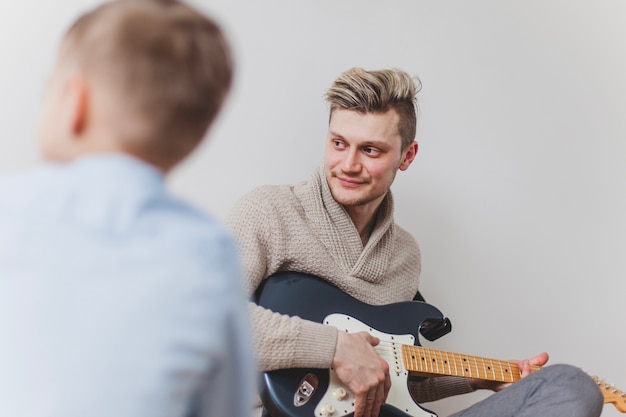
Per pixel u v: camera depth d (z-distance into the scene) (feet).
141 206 2.13
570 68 6.45
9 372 1.95
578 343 6.52
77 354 1.95
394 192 6.07
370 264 4.91
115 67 2.15
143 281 2.02
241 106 5.55
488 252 6.30
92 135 2.19
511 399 4.15
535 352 6.44
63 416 1.90
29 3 5.05
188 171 5.43
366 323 4.61
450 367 4.65
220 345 2.10
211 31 2.30
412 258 5.31
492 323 6.33
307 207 4.82
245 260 4.50
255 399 4.64
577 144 6.49
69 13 5.13
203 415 2.20
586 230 6.53
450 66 6.13
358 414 4.20
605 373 6.56
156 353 1.97
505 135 6.31
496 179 6.30
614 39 6.56
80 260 2.03
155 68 2.16
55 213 2.09
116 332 1.96
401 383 4.48
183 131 2.26
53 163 2.25
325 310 4.56
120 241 2.06
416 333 4.73
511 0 6.28
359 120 4.67
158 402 1.97
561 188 6.46
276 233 4.61
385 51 5.94
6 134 5.01
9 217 2.10
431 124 6.11
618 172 6.57
